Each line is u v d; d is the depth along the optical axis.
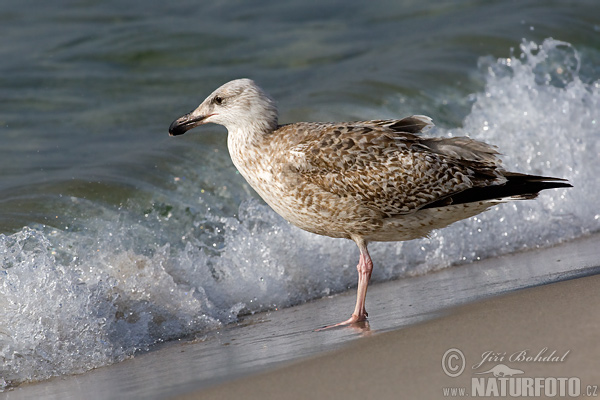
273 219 12.35
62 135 16.67
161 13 23.73
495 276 11.22
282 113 16.61
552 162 15.92
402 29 23.09
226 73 20.23
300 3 24.78
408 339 7.68
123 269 10.74
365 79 18.50
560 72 20.14
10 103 18.11
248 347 8.82
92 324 9.40
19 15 23.02
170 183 14.00
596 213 14.53
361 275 9.90
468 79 18.77
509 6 24.19
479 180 9.68
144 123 17.31
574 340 6.86
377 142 9.61
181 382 7.52
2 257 10.14
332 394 6.48
